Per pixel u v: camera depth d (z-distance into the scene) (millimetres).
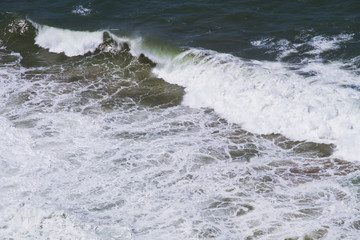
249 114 9312
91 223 6762
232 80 9992
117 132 9062
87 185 7621
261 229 6617
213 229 6648
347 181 7453
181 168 7992
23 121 9430
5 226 6715
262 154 8305
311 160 8055
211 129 9094
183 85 10703
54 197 7336
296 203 7074
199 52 11047
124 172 7930
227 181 7648
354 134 8219
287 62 10523
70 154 8398
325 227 6562
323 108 8742
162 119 9508
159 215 6949
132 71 11508
